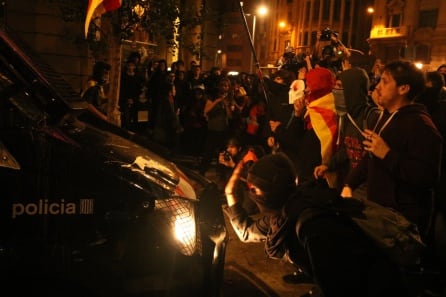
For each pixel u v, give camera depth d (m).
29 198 2.43
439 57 47.38
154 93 8.75
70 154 2.47
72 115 3.04
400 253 2.02
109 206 2.48
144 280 2.51
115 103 7.16
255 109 7.74
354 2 57.75
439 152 2.75
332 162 4.04
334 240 1.95
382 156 2.79
